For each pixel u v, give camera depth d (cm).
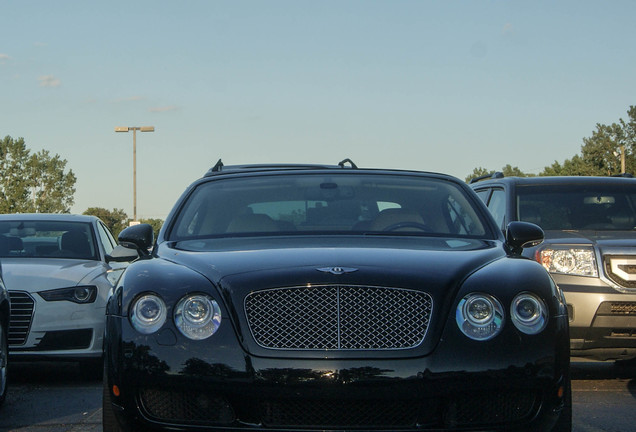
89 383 919
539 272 481
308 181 622
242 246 516
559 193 954
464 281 458
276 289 444
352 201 596
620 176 1037
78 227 1085
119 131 4700
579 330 795
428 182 628
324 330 438
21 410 737
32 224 1084
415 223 576
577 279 801
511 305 452
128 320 451
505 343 442
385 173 640
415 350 435
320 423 434
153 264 488
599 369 959
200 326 442
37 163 10969
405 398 429
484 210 600
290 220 576
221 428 432
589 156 9200
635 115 9050
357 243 517
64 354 909
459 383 432
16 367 1070
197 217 584
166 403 440
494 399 440
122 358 444
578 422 658
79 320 918
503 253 516
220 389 431
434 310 443
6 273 927
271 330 439
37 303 908
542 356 445
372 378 427
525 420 443
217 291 449
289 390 427
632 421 661
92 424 672
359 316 440
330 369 428
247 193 608
